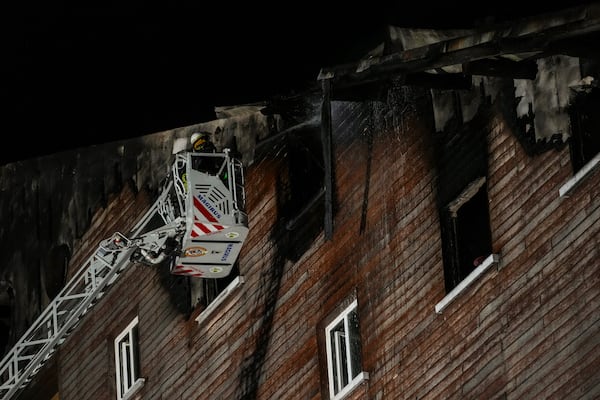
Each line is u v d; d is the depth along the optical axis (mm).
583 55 53688
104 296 81500
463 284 59094
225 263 69500
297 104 69000
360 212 65625
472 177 60281
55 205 86125
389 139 64688
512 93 58969
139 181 79688
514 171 58375
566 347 54719
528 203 57500
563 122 56656
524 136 58156
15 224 89000
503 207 58562
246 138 73438
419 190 62656
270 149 71938
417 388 60750
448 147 61656
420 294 61531
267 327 69625
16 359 77375
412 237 62531
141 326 78312
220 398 71625
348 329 65188
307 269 68062
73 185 84938
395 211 63688
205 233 67938
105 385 80125
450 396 59125
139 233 76312
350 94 64062
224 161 69000
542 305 56031
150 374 76938
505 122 59156
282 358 68312
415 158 63188
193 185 68125
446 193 61312
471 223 61469
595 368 53469
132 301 79375
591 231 54625
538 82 57812
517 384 56344
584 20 51625
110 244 71375
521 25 53531
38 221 87250
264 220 71375
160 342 76688
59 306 80625
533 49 53625
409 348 61500
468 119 60938
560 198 56062
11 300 89188
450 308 59844
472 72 56938
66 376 83438
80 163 84312
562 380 54625
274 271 70062
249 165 72938
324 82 61375
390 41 62031
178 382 74750
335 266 66500
